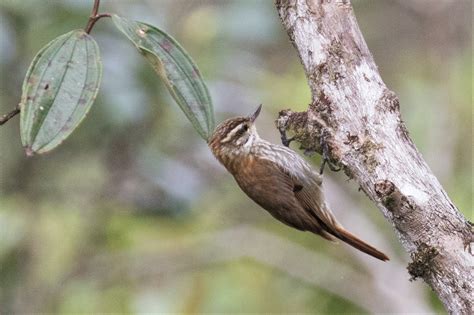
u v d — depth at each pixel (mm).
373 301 12023
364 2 14680
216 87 11523
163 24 10945
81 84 5621
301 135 6715
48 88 5582
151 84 10250
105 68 10117
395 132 5902
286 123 6863
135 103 10180
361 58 6105
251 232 12656
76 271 12336
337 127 6074
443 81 13406
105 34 10211
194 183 11438
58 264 12297
